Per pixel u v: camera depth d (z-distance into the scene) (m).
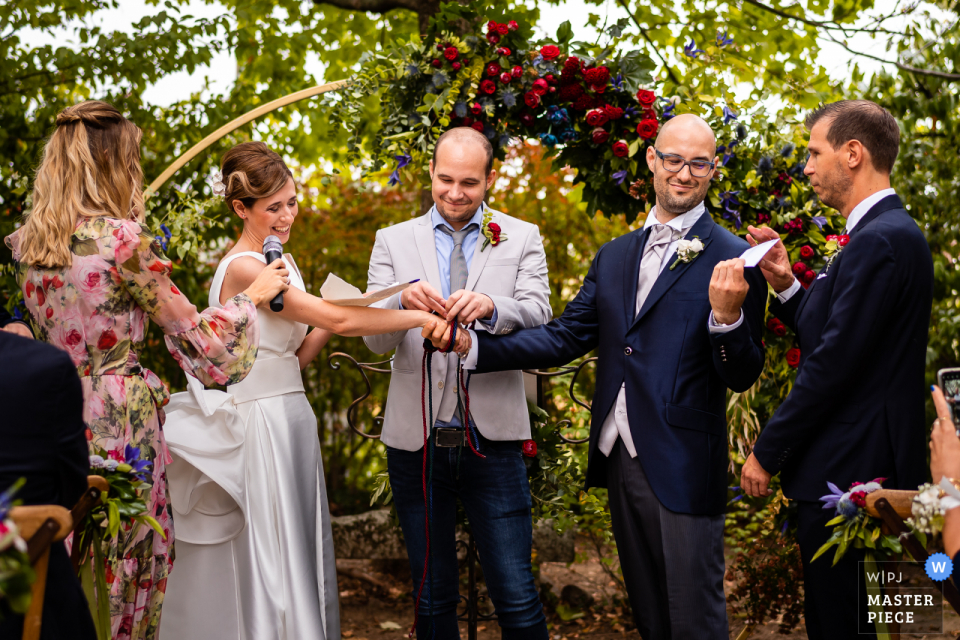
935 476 1.64
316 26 5.54
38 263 2.02
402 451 2.58
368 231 6.03
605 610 4.11
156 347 5.26
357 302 2.35
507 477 2.54
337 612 2.51
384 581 4.69
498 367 2.46
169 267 2.09
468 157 2.49
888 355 2.04
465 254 2.64
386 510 4.53
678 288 2.35
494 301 2.45
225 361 2.19
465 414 2.47
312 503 2.48
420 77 2.96
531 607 2.48
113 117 2.11
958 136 4.70
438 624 2.53
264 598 2.32
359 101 3.08
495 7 3.00
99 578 1.80
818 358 2.05
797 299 2.55
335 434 6.09
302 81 5.48
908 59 4.50
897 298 2.02
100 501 1.76
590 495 3.61
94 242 2.00
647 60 2.96
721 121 2.94
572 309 2.61
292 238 5.87
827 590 2.04
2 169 4.26
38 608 1.33
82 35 4.80
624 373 2.38
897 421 2.01
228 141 4.92
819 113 2.25
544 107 3.02
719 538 2.30
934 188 4.70
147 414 2.09
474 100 2.97
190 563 2.37
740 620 3.84
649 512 2.28
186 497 2.36
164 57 4.71
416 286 2.46
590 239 5.93
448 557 2.57
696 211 2.44
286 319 2.50
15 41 4.69
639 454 2.29
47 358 1.42
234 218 4.75
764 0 5.25
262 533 2.37
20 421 1.38
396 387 2.60
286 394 2.49
